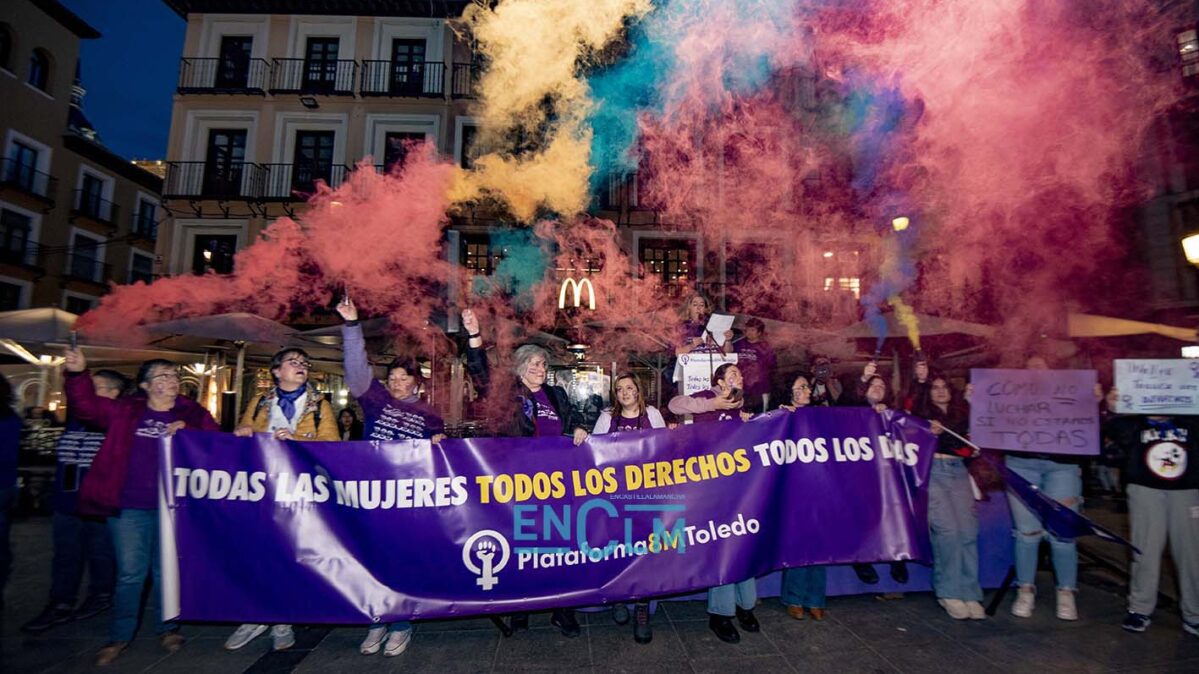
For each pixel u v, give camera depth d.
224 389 11.16
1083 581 4.54
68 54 19.61
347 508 3.14
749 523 3.39
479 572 3.16
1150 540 3.56
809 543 3.48
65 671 3.07
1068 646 3.36
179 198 15.10
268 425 3.53
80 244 20.06
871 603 4.04
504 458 3.30
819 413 3.68
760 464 3.50
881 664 3.11
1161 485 3.55
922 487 3.66
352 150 15.55
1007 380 4.05
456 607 3.08
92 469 3.27
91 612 3.81
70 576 3.74
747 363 5.38
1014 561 3.89
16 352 8.28
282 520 3.07
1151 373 3.63
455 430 7.97
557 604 3.15
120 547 3.25
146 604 4.05
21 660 3.20
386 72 15.99
